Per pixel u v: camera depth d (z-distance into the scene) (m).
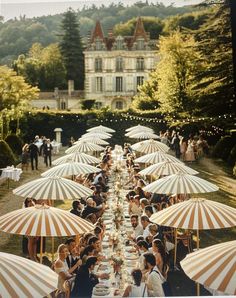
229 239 12.73
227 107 28.17
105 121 31.73
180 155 25.12
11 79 30.88
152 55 34.44
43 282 4.75
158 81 31.83
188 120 29.38
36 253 9.90
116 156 22.70
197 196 17.84
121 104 34.84
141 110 31.77
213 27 28.75
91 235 8.63
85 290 7.06
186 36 30.03
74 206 10.84
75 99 34.88
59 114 31.52
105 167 17.41
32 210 7.77
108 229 10.30
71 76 36.69
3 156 21.78
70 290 7.30
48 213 7.67
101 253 8.62
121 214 10.57
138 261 7.93
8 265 4.79
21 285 4.55
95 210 10.78
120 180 15.63
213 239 12.71
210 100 28.78
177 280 9.30
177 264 9.77
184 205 8.20
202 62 29.20
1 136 26.39
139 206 11.27
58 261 7.48
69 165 13.34
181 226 7.60
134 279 6.88
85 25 38.59
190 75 30.02
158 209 11.63
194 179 10.47
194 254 5.59
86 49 35.38
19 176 19.98
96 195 12.02
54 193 9.92
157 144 18.44
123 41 34.84
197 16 33.69
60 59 36.62
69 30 37.25
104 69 35.19
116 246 8.72
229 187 19.08
